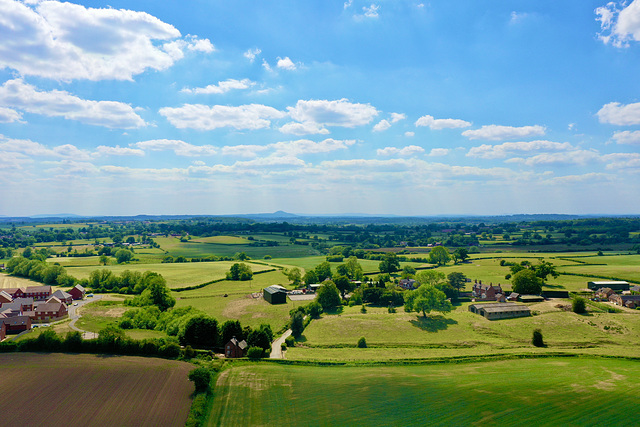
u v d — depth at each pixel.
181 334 93.12
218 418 55.31
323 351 92.62
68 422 52.94
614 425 52.44
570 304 127.56
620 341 97.31
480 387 65.81
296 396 62.88
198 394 61.59
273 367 77.75
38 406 57.19
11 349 80.62
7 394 60.62
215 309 136.38
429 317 120.12
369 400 61.12
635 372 73.25
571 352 87.81
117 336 82.56
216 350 89.69
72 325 109.88
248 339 89.81
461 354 87.69
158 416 55.09
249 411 57.47
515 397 61.34
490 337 102.44
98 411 56.06
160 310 125.88
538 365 78.81
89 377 67.62
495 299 153.62
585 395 61.75
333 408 58.47
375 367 78.94
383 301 148.50
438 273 158.50
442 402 60.03
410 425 53.34
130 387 64.19
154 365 74.44
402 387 66.38
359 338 102.94
